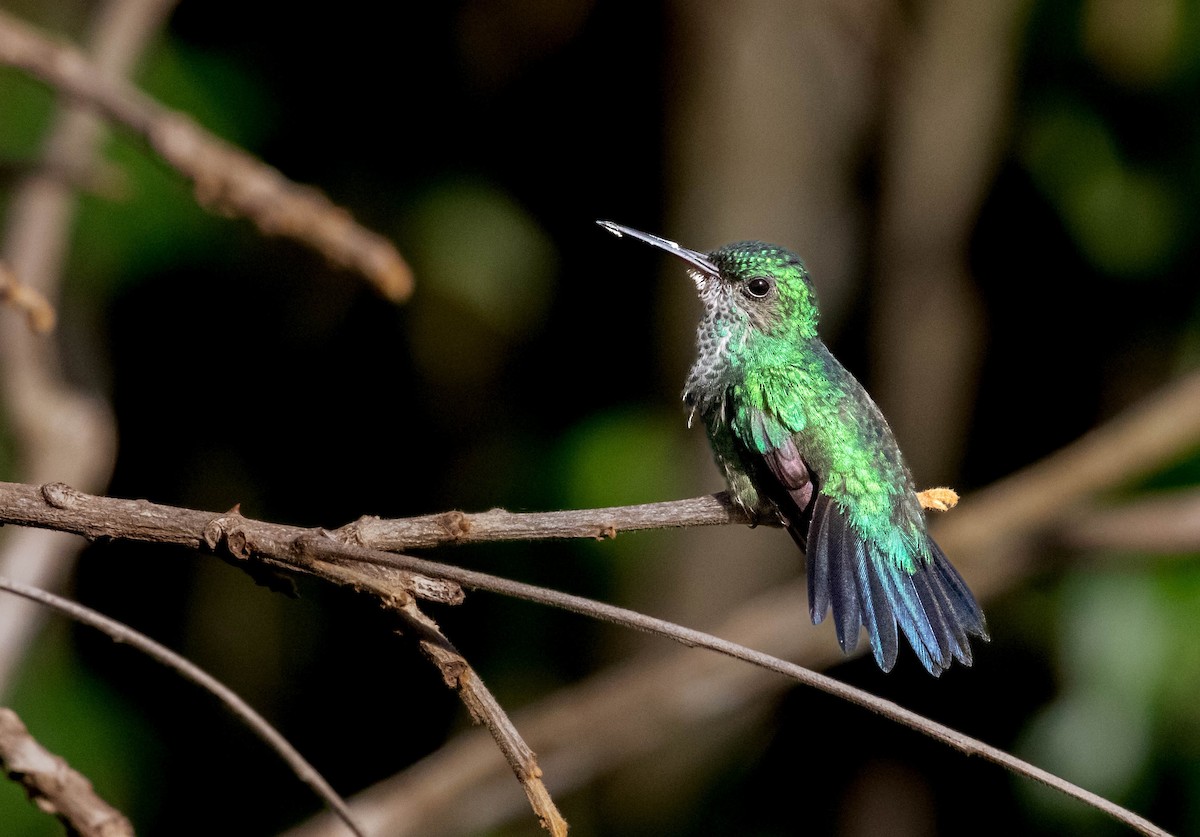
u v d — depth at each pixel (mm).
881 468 6094
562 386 12828
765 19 11711
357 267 5441
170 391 12500
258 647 12570
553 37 12594
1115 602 9891
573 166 12812
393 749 12719
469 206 12539
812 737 11961
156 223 10898
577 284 12836
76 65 5766
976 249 11766
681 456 11992
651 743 10281
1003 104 11352
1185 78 10844
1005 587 10156
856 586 5781
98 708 11070
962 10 11281
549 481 12344
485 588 3486
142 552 12430
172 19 11594
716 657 10203
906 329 11664
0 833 9484
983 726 11414
